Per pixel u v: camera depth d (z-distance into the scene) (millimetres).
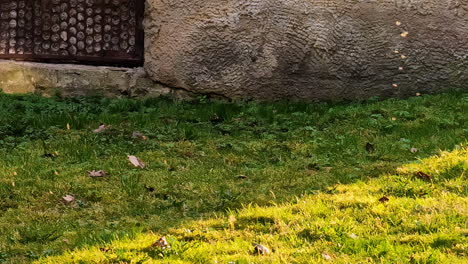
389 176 4480
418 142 5059
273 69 6148
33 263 3607
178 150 5047
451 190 4262
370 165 4723
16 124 5453
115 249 3688
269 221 3963
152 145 5117
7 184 4453
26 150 4996
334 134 5316
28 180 4516
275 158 4938
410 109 5664
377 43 6129
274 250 3674
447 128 5289
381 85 6172
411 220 3895
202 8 6160
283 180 4562
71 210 4195
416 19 6121
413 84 6168
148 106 6047
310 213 4020
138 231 3881
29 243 3816
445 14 6125
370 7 6109
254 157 4969
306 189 4383
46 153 4914
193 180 4570
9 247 3768
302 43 6121
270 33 6129
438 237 3705
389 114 5605
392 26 6125
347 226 3854
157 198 4336
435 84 6172
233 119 5672
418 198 4156
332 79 6160
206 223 3961
